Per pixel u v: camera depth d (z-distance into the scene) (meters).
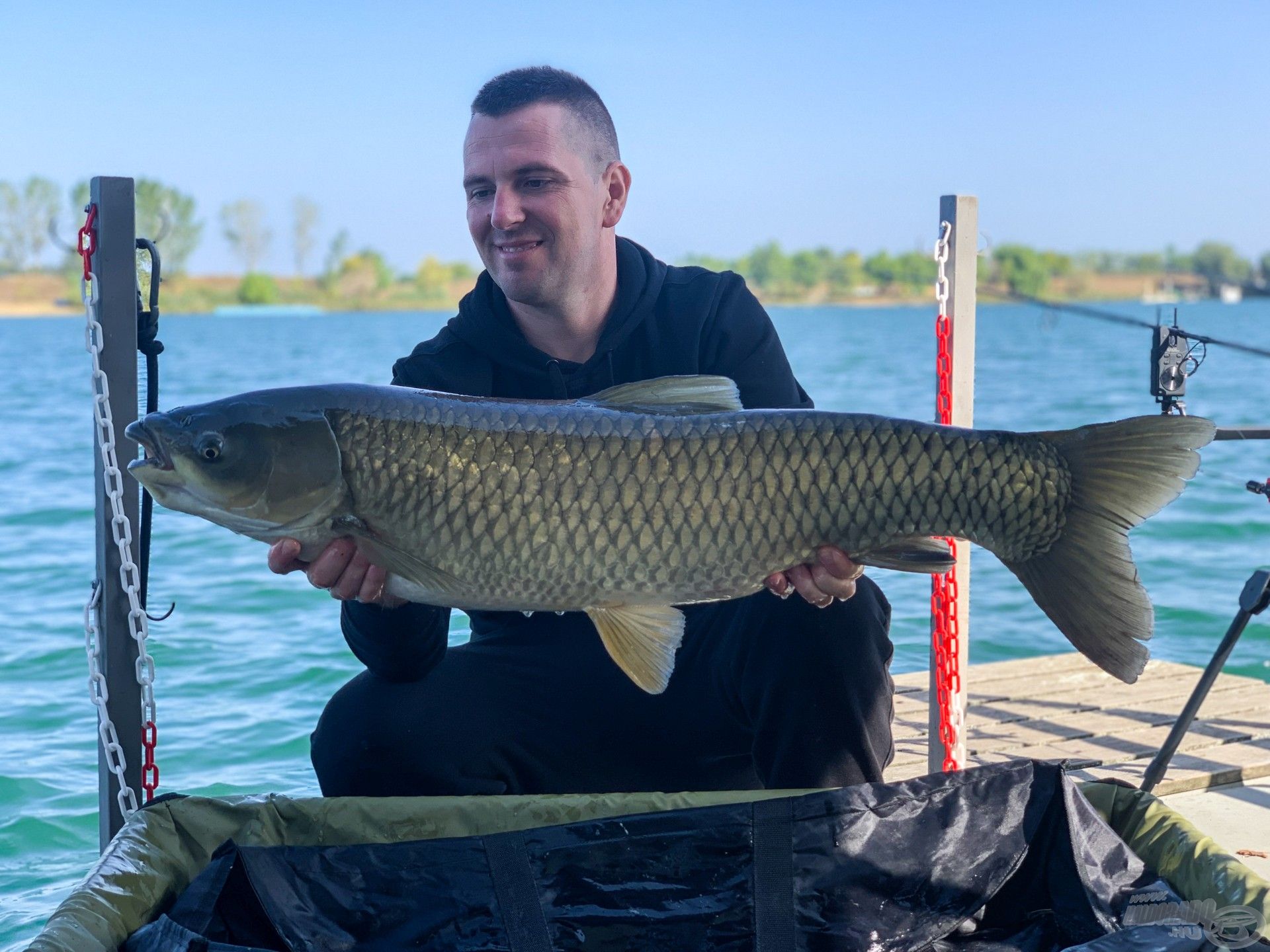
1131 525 0.99
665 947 0.97
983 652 2.50
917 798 1.01
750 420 1.00
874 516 1.00
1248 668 2.35
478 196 1.23
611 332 1.26
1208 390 9.51
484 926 0.95
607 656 1.21
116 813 1.22
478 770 1.17
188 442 1.01
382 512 1.01
